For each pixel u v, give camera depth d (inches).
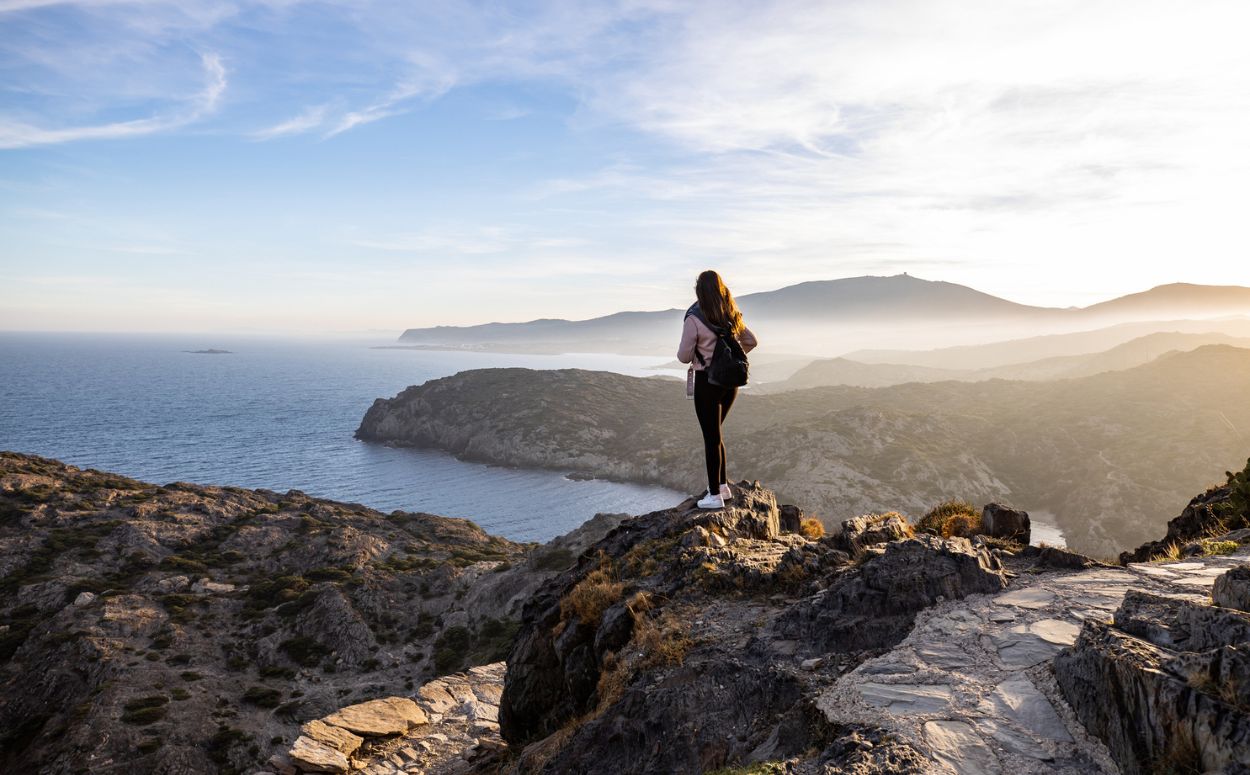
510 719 382.9
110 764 2175.2
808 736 175.8
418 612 3511.3
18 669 2699.3
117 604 3149.6
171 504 4507.9
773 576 292.4
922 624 216.5
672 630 269.6
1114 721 142.6
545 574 3538.4
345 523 4729.3
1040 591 232.1
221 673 2812.5
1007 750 147.9
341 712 538.9
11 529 3833.7
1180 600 171.3
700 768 198.2
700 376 324.5
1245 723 111.7
